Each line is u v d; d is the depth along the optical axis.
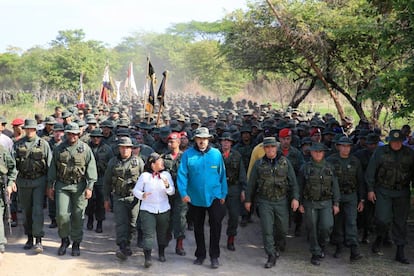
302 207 8.11
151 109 12.45
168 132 9.78
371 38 16.55
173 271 7.62
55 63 49.47
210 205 7.77
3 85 58.53
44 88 47.50
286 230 8.10
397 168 8.02
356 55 17.55
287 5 18.86
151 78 12.45
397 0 9.02
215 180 7.80
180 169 7.82
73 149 8.01
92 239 9.20
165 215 7.83
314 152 8.00
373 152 8.93
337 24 17.36
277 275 7.53
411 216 10.62
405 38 9.77
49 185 8.12
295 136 11.80
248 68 21.86
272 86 40.66
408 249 8.80
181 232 8.38
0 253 7.62
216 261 7.78
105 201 8.27
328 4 18.64
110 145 10.46
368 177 8.25
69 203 8.14
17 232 9.44
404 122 19.20
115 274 7.42
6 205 8.34
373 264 8.05
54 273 7.37
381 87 9.59
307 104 34.09
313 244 8.02
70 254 8.26
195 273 7.55
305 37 17.42
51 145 10.77
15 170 7.93
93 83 50.50
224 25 26.27
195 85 56.16
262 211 7.92
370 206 8.98
